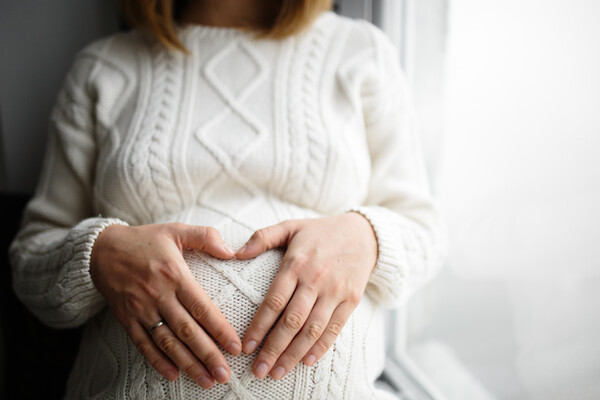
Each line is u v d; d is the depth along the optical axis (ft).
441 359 3.29
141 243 2.01
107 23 3.75
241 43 2.66
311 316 1.87
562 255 2.21
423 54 3.23
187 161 2.37
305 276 1.92
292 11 2.55
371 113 2.63
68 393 2.35
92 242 2.09
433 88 3.17
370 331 2.23
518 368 2.58
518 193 2.47
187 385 1.90
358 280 2.01
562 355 2.26
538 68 2.27
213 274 2.02
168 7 2.60
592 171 2.00
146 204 2.44
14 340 3.23
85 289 2.09
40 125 3.68
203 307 1.83
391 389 3.51
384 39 2.71
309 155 2.41
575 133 2.08
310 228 2.10
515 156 2.46
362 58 2.61
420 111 3.31
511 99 2.47
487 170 2.70
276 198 2.47
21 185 3.71
